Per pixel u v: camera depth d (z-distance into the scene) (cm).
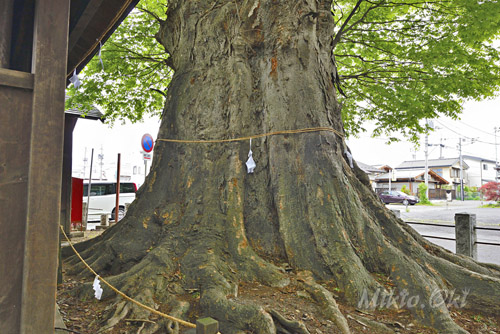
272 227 411
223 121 457
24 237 160
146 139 820
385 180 4550
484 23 672
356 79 946
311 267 372
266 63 472
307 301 326
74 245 517
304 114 443
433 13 773
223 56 481
